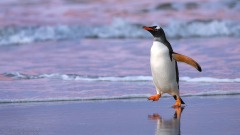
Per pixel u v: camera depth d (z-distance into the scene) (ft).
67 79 79.56
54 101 63.31
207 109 56.65
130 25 170.19
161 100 63.36
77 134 45.73
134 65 95.35
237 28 161.27
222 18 177.17
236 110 55.83
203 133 45.09
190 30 162.61
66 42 145.89
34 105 60.80
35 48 133.90
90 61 102.78
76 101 63.21
